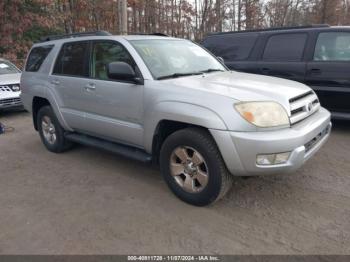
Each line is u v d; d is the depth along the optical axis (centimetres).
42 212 350
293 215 328
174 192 365
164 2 2595
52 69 510
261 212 335
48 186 414
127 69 367
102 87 416
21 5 1404
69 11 1812
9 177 448
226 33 711
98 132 447
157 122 354
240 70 666
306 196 365
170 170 361
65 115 488
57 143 528
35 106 567
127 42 403
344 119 569
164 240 296
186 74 397
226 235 300
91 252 283
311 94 383
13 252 286
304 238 291
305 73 590
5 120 813
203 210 342
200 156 330
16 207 363
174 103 337
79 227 320
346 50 557
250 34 672
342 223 312
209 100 317
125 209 350
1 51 1399
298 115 332
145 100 365
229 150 305
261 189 383
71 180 430
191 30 2823
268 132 303
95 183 417
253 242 288
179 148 347
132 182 416
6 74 881
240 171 311
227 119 303
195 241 293
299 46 604
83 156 520
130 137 399
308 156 332
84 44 460
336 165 448
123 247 288
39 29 1595
